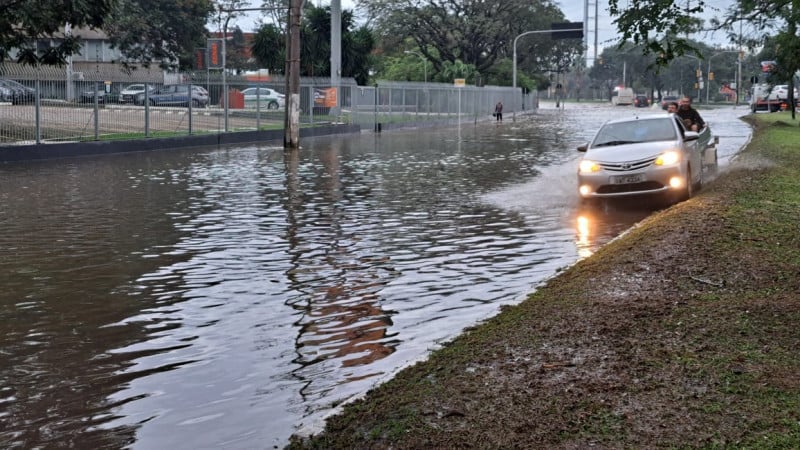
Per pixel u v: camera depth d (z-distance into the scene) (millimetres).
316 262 9516
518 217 12852
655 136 14523
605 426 4395
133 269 9148
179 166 22375
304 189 16812
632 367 5301
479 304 7602
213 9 60531
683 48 8789
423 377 5320
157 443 4672
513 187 17000
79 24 26953
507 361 5527
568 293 7418
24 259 9672
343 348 6348
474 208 13891
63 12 26000
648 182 13578
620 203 14148
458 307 7508
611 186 13711
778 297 6934
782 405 4617
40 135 25266
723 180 16047
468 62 87875
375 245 10562
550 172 20203
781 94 64562
